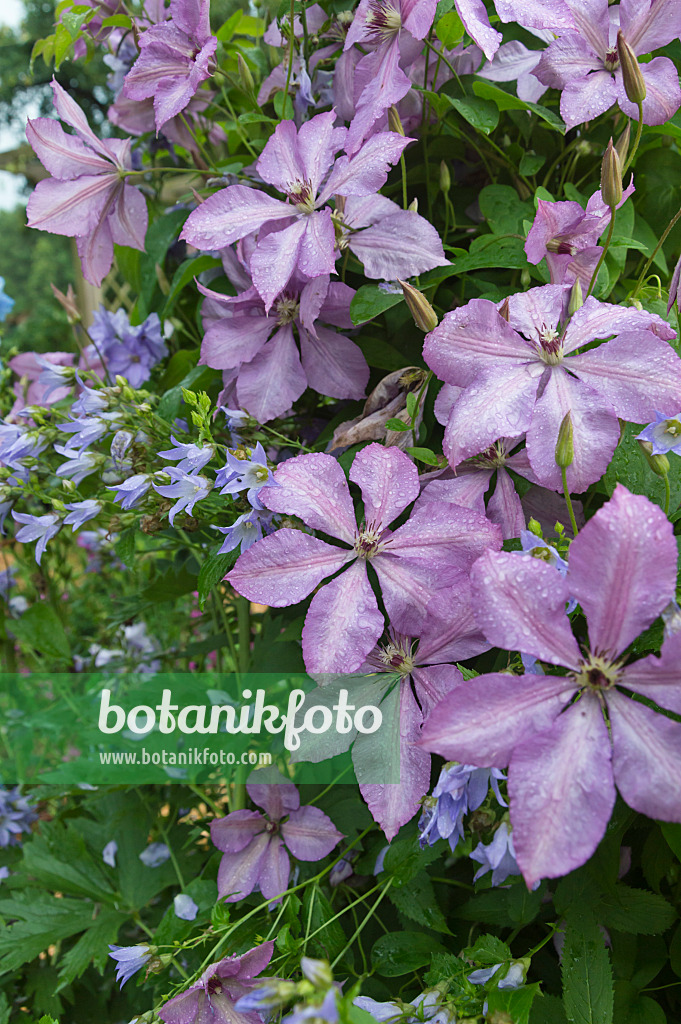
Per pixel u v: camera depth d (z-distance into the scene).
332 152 0.65
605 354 0.56
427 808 0.61
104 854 0.86
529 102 0.69
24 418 0.82
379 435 0.65
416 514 0.59
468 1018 0.56
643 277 0.64
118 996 0.89
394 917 0.71
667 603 0.48
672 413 0.54
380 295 0.65
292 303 0.68
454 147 0.73
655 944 0.64
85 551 1.24
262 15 0.86
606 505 0.48
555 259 0.61
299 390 0.68
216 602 0.85
